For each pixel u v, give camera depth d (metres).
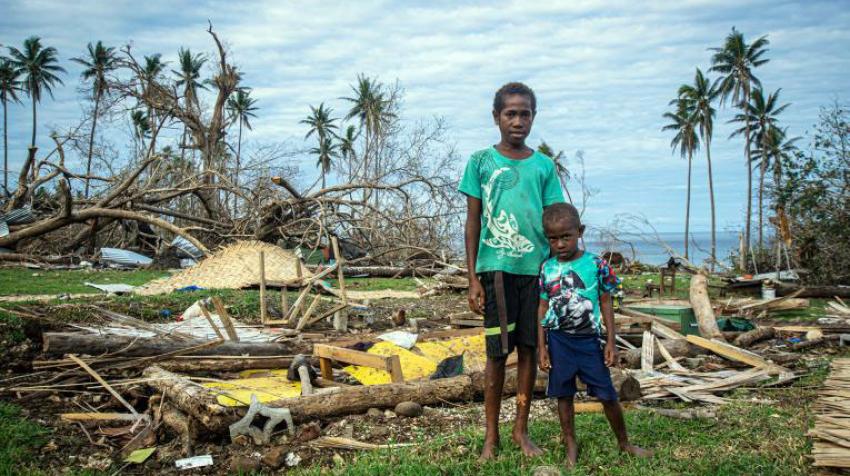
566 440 3.75
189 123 26.77
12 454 4.12
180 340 6.63
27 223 22.09
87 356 6.20
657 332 8.07
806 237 17.95
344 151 47.31
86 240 23.62
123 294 11.83
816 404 4.95
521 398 3.94
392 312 10.70
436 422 4.80
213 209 22.98
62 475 3.90
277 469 4.04
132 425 4.89
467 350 6.98
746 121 52.25
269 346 6.79
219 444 4.46
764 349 8.12
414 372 6.11
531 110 3.90
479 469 3.63
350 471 3.64
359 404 4.99
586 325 3.71
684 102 57.38
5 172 21.61
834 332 9.34
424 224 21.44
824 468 3.54
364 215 21.03
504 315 3.76
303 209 20.77
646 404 5.43
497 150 3.94
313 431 4.52
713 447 3.94
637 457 3.72
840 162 18.47
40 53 58.41
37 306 7.73
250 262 14.29
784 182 19.45
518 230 3.79
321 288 11.88
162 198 21.78
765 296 14.23
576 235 3.74
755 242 26.88
